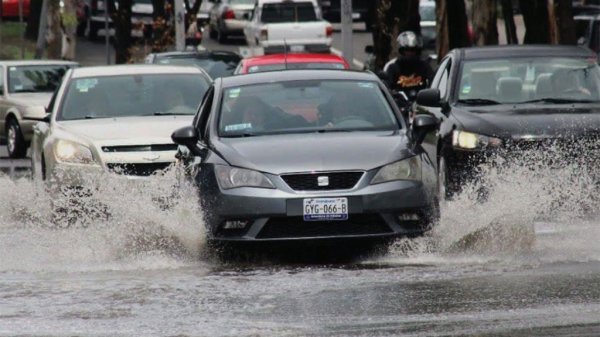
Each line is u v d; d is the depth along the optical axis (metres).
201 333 23.53
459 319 24.20
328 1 171.38
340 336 22.94
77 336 23.53
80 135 43.72
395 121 36.28
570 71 45.25
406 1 90.94
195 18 112.62
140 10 149.12
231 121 36.12
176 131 35.34
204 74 49.16
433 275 29.67
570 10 80.62
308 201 32.44
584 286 27.42
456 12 82.44
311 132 35.59
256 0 145.50
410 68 55.88
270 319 24.77
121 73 48.59
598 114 41.34
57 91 49.03
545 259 31.88
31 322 25.02
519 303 25.66
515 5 160.75
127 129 43.91
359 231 32.78
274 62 68.75
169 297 27.64
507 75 45.47
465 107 43.88
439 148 44.19
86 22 164.50
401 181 33.03
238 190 32.75
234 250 33.03
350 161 32.97
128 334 23.62
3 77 80.81
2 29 153.25
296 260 33.56
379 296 27.02
